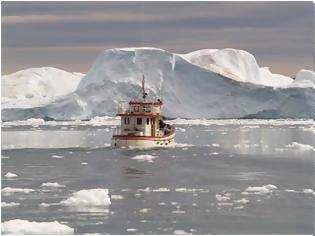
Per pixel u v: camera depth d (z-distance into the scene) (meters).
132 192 87.62
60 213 73.19
